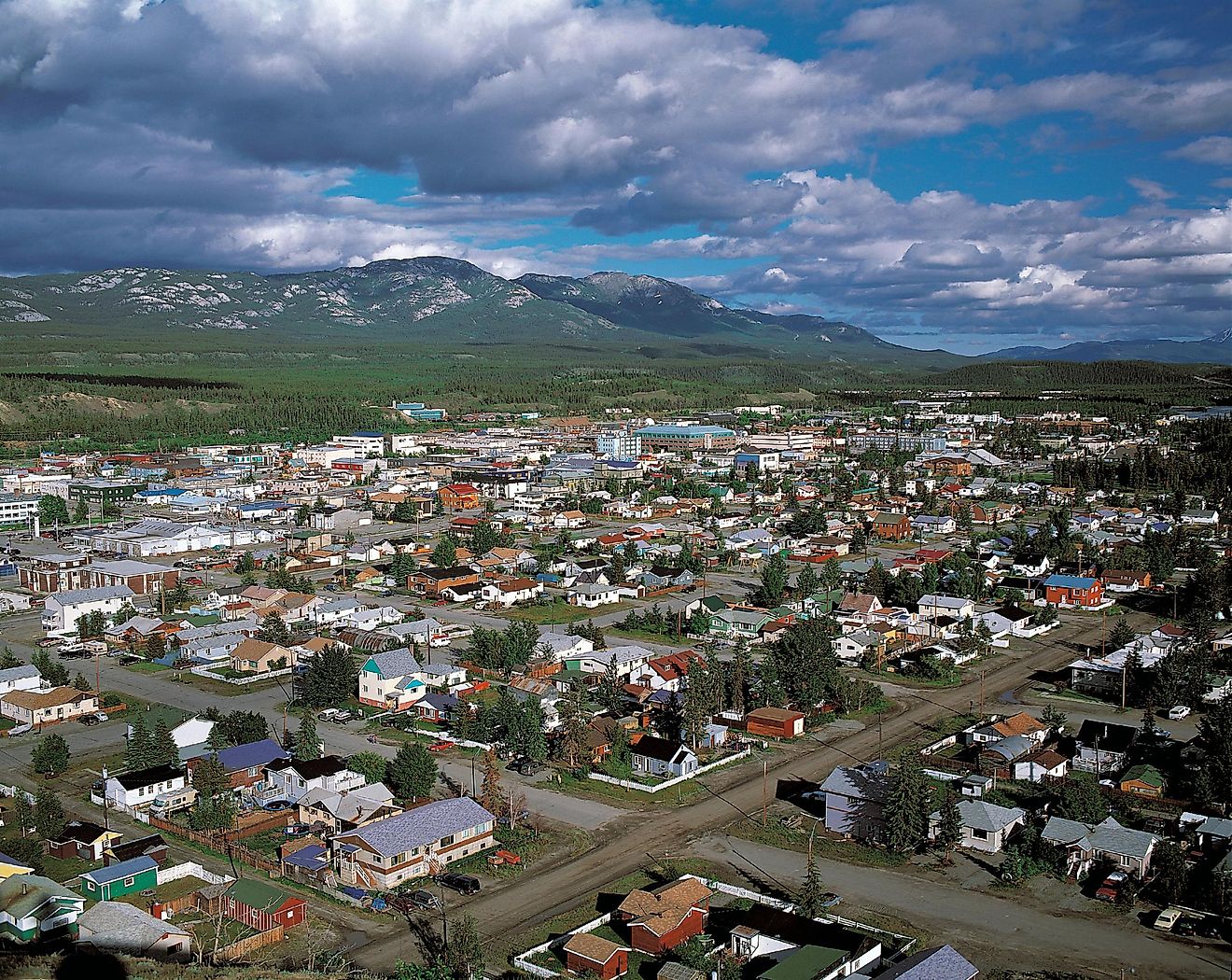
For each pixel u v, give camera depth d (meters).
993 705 105.31
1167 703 101.06
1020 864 67.94
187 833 74.75
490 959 58.16
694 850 72.50
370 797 76.38
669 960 57.69
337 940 60.41
